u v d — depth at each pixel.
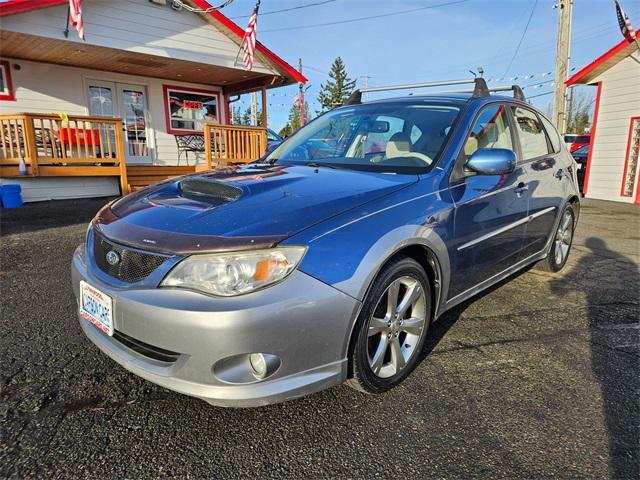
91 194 10.10
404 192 2.44
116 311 1.99
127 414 2.13
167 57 9.61
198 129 12.76
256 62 11.02
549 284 4.26
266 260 1.85
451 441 2.00
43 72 9.91
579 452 1.94
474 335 3.09
